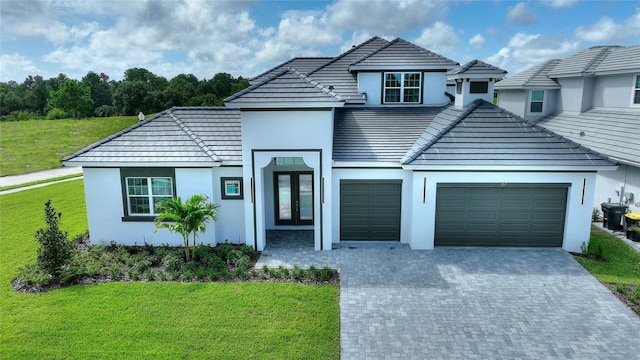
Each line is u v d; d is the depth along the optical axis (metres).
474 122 15.23
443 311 10.78
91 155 14.75
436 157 14.02
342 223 15.52
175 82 95.94
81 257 13.90
